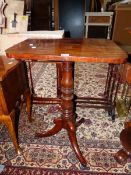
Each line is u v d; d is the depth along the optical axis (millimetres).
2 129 1621
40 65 3174
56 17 4188
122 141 1208
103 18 4043
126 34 3807
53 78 2656
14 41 1984
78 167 1266
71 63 1154
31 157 1343
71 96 1297
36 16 4156
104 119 1768
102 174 1213
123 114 1799
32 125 1676
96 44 1235
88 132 1593
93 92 2281
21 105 1633
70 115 1366
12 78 1224
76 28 4254
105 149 1413
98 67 3178
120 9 3623
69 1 4090
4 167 1262
